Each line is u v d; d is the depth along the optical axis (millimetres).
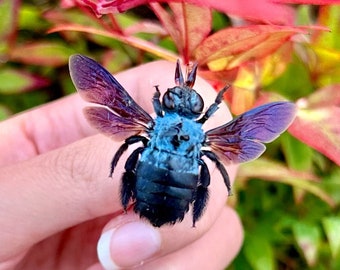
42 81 129
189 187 69
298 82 123
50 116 134
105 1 80
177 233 93
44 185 88
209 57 100
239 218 128
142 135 74
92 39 133
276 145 130
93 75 72
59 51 130
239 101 108
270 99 108
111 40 133
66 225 91
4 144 133
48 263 128
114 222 94
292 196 137
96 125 75
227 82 107
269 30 90
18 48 127
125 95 73
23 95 143
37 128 133
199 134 70
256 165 118
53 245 127
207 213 97
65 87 139
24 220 89
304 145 123
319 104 105
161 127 69
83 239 129
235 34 94
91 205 88
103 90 72
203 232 97
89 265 130
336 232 130
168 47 133
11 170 91
